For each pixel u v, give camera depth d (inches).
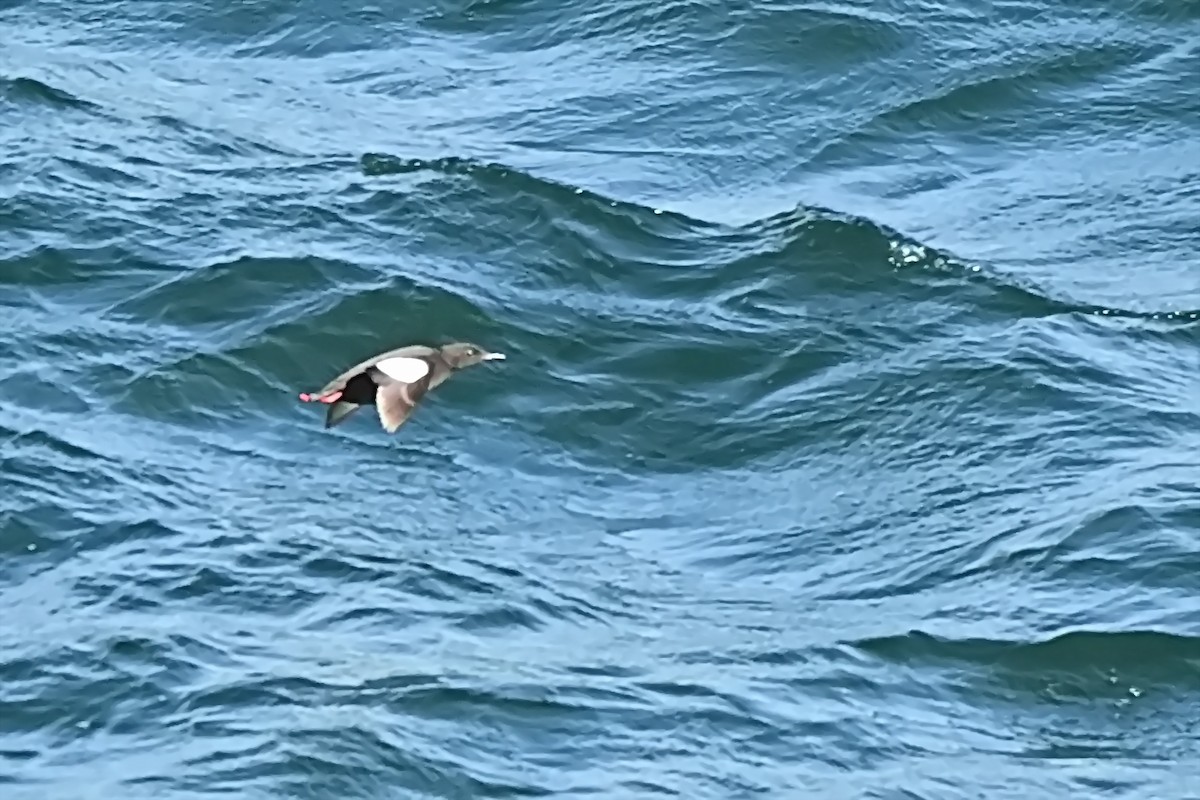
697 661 697.6
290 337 847.1
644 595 732.7
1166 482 787.4
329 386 442.3
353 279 878.4
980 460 806.5
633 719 667.4
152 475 775.1
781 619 721.6
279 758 644.7
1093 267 924.6
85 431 795.4
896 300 888.3
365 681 677.9
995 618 719.7
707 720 669.3
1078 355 858.8
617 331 866.1
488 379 834.2
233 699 669.3
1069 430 818.8
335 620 706.8
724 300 885.2
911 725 676.7
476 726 660.1
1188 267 927.0
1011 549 753.0
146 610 708.7
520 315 869.8
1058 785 658.2
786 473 804.0
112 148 965.8
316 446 796.0
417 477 784.3
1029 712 687.1
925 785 652.7
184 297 867.4
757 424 825.5
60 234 903.1
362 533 753.0
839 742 666.2
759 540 766.5
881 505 784.3
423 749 649.6
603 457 808.3
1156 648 704.4
